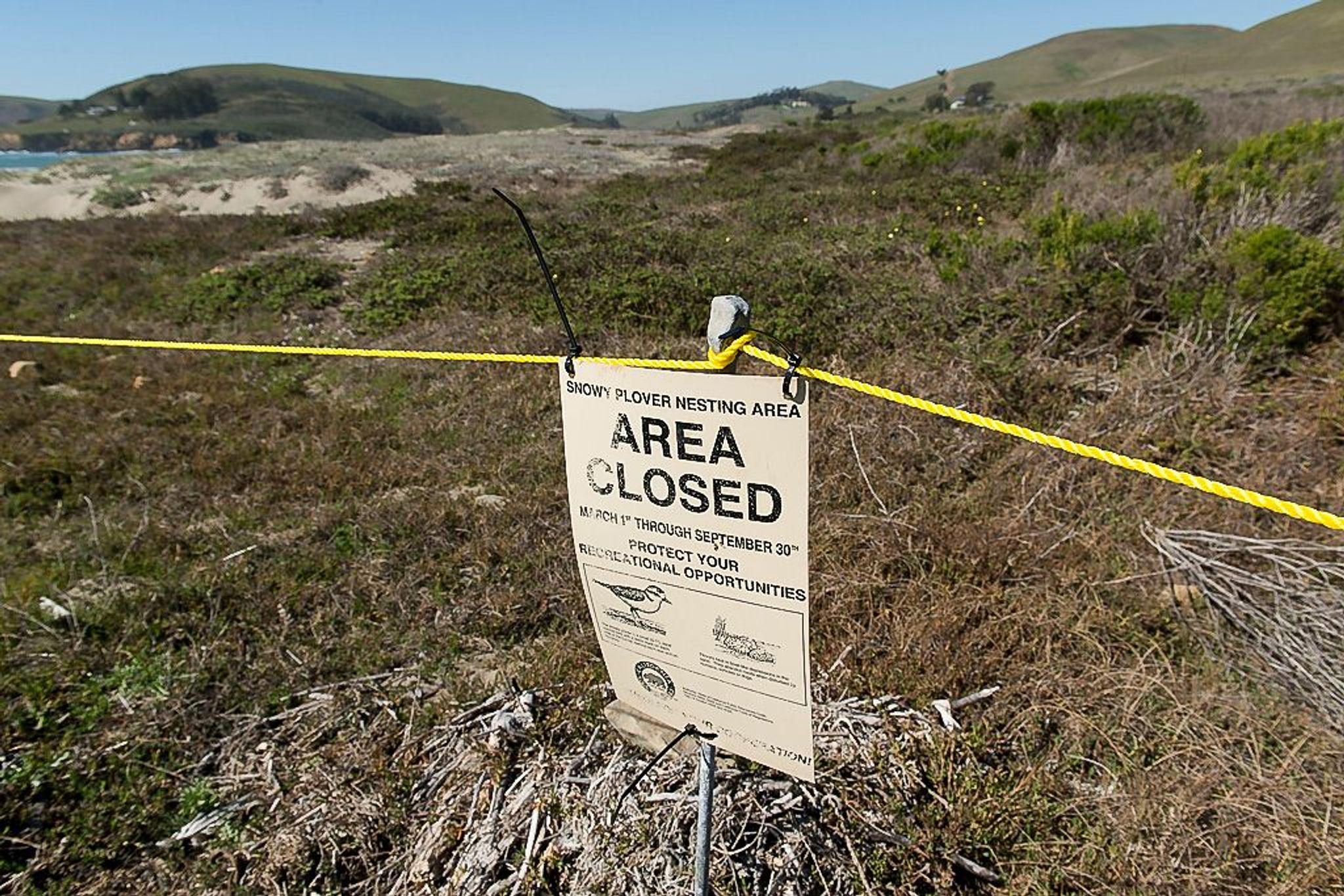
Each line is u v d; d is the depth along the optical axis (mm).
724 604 1576
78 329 8109
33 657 3234
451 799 2518
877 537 3572
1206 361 4816
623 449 1560
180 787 2678
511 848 2312
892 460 4234
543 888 2197
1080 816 2352
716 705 1742
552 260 8930
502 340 6770
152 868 2428
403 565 3818
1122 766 2514
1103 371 5133
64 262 10945
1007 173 12898
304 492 4637
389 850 2428
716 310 1437
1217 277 5523
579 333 6691
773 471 1361
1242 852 2211
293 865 2381
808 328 6078
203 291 9039
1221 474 3855
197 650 3254
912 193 11797
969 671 2838
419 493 4547
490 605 3475
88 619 3426
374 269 9656
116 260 10914
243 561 3898
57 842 2473
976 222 10023
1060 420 4562
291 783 2658
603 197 15211
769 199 12836
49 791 2635
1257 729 2594
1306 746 2531
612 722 2520
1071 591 3221
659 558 1628
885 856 2230
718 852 2166
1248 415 4375
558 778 2482
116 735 2838
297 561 3863
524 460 4824
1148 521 3492
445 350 6777
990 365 4914
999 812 2322
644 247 9453
